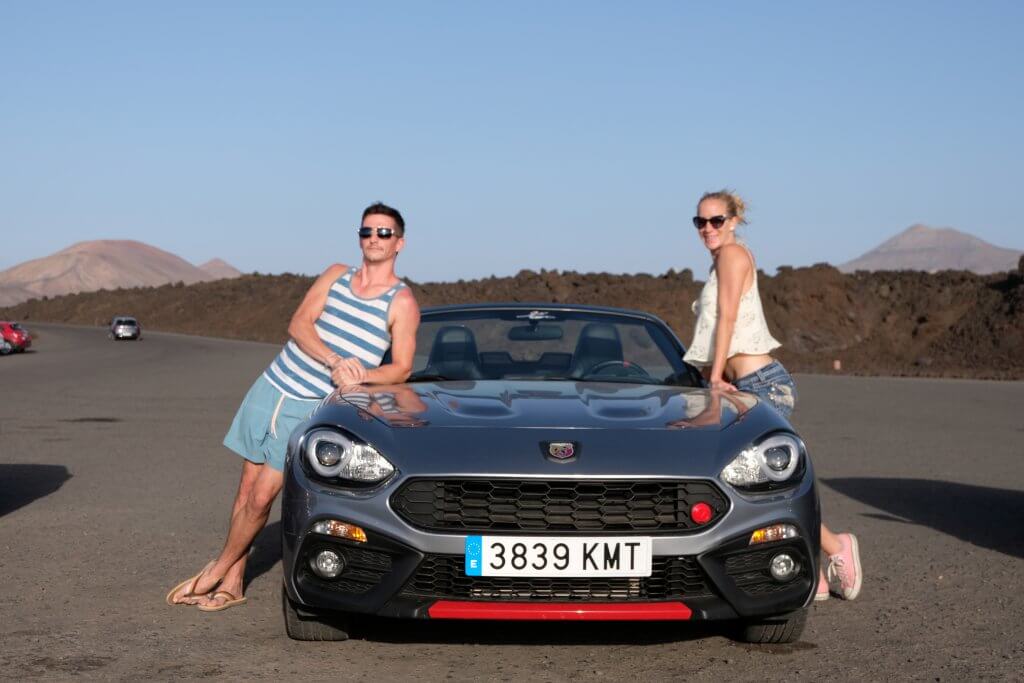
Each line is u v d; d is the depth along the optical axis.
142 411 15.91
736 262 5.12
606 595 3.95
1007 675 3.98
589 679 3.90
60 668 3.96
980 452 11.50
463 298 97.00
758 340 5.23
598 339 5.53
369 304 4.88
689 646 4.35
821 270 80.75
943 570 5.86
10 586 5.30
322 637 4.34
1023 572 5.81
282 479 4.78
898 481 9.30
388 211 4.88
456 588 3.94
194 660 4.07
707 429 4.19
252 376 26.44
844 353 72.00
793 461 4.12
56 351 48.69
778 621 4.25
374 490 3.97
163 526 6.96
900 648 4.36
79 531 6.76
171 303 150.75
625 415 4.34
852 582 5.13
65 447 11.32
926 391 23.09
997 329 70.31
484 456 3.97
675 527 3.95
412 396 4.62
